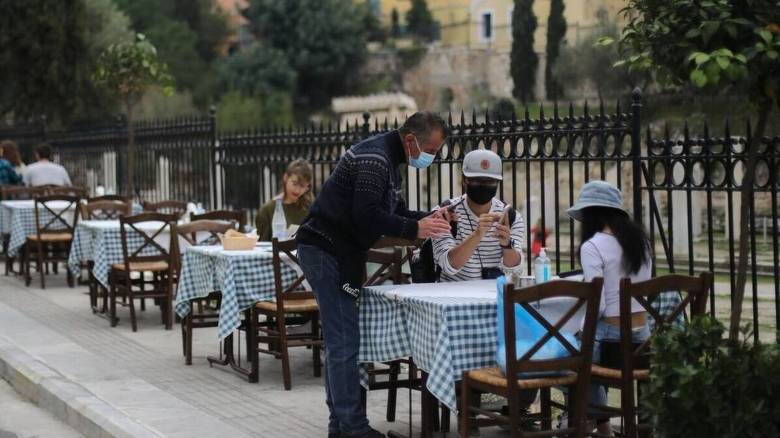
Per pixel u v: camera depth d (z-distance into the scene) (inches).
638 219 327.6
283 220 423.5
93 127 872.9
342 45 3297.2
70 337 459.8
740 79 234.2
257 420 311.0
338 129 507.2
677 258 828.0
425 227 261.7
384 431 297.4
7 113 1186.0
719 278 730.8
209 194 675.4
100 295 557.0
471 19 3221.0
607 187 259.9
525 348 241.1
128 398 338.3
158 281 504.7
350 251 268.8
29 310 538.9
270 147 581.6
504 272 295.6
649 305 241.8
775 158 291.3
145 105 2488.9
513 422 231.8
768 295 648.4
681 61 244.1
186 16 3720.5
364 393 286.8
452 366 245.3
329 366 271.4
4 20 1113.4
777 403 204.1
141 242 502.9
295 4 3299.7
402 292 269.1
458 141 408.5
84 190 689.6
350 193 266.5
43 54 1130.7
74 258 554.9
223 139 645.9
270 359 410.3
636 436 247.9
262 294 365.7
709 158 303.0
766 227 933.8
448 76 3221.0
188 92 3024.1
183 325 412.2
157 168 749.9
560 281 232.2
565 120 355.3
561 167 1063.0
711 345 207.6
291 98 3262.8
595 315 236.5
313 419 312.2
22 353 417.7
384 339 273.0
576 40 2426.2
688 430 208.1
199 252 392.2
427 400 274.4
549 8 2785.4
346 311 269.9
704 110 1099.3
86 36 1173.1
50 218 639.1
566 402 286.8
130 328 485.1
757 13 236.8
